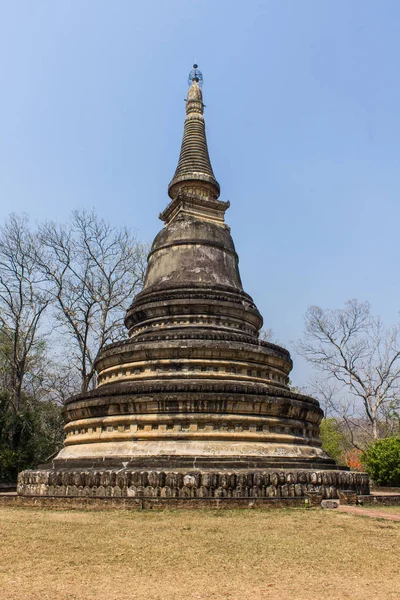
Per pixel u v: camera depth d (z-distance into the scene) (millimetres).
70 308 43156
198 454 20484
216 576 9328
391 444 33438
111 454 21234
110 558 10570
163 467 19641
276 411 22438
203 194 32969
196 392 21625
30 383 46750
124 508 17859
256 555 10922
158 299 27828
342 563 10352
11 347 45344
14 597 8023
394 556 11016
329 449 53469
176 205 32031
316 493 18750
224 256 30078
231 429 21359
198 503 17797
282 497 18844
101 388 23578
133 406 21766
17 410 38312
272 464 20438
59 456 23969
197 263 29062
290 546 11812
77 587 8586
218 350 24188
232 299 27969
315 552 11266
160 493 18312
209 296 27547
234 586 8727
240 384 22969
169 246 29875
